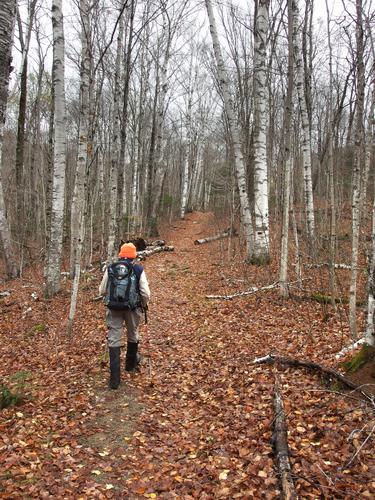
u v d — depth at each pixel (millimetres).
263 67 11570
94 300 10695
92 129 7660
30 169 21688
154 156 25312
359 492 3078
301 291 9344
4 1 3506
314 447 3695
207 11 12312
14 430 4262
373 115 5910
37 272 15742
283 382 5039
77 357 6738
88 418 4633
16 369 6578
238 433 4164
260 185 12086
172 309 9680
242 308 8977
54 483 3459
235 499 3223
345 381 4473
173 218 34156
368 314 4703
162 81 22078
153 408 4875
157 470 3707
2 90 3650
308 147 11383
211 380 5543
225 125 18906
